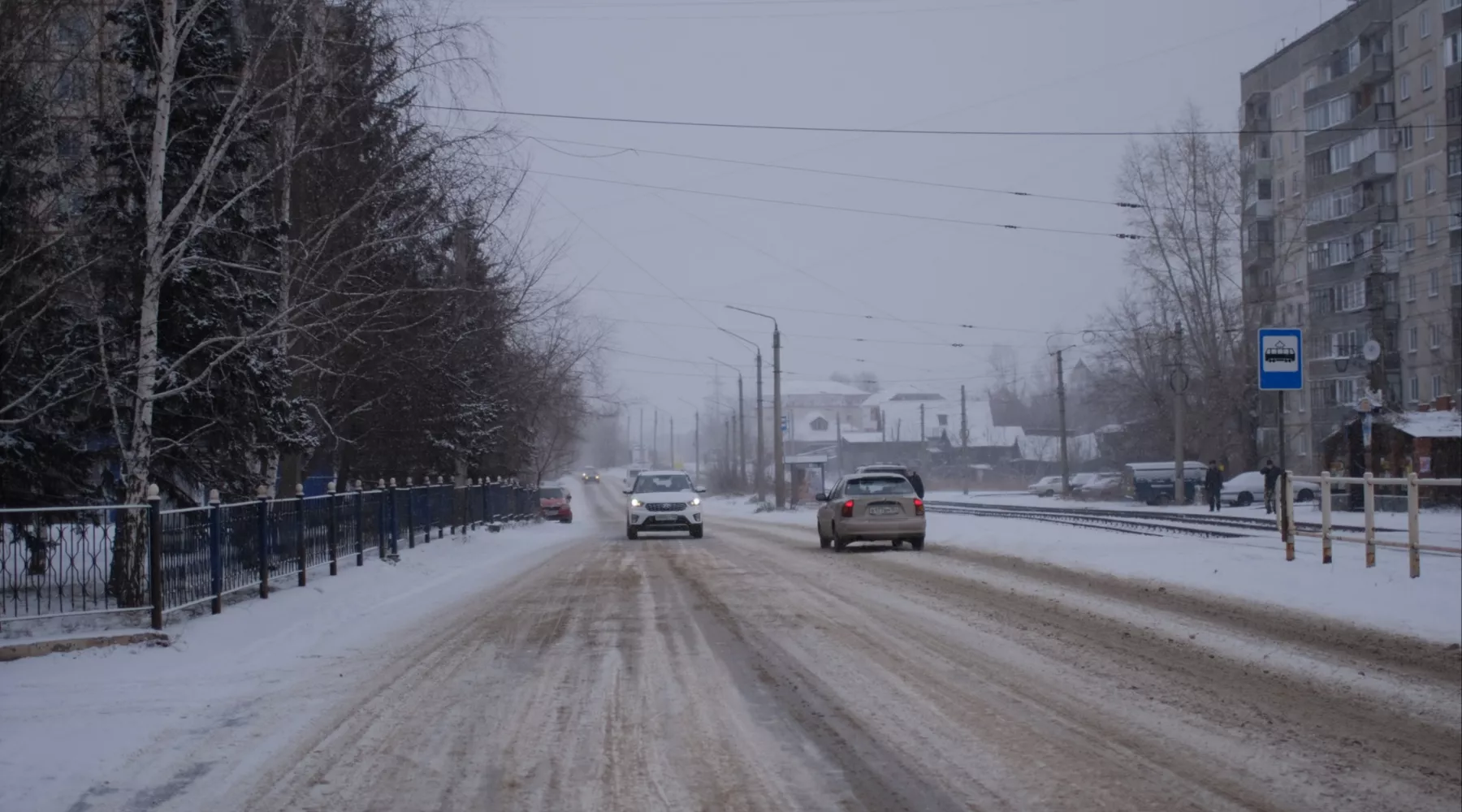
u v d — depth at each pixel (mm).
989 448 124562
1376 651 11375
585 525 51500
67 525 12375
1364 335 60344
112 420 15398
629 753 7777
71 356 14648
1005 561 21734
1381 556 16984
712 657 11406
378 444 28109
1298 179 67500
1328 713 8922
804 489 72062
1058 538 24750
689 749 7855
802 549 27297
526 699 9570
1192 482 56312
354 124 19703
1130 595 15906
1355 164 61250
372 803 6730
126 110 15844
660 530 36219
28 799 6891
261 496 16438
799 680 10180
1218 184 54688
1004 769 7316
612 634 13156
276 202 19594
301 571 16812
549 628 13766
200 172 14938
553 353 49812
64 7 15742
